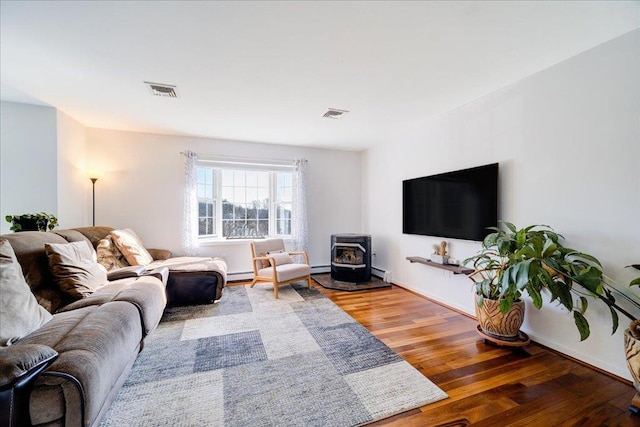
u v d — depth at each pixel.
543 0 1.46
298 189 4.60
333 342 2.28
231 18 1.59
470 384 1.73
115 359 1.37
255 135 4.07
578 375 1.82
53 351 1.11
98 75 2.27
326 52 1.95
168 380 1.75
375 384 1.72
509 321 2.15
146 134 3.90
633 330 1.57
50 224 2.55
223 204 4.44
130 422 1.39
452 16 1.58
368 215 4.91
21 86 2.47
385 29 1.70
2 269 1.38
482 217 2.68
